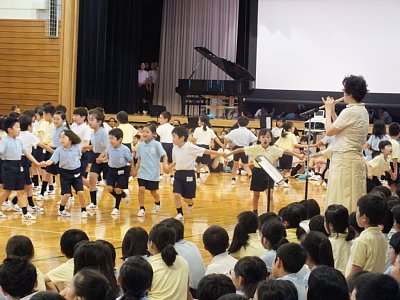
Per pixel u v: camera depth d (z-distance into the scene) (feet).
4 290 11.08
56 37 55.36
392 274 11.03
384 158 29.07
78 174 29.63
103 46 59.47
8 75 56.49
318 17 63.87
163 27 72.33
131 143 40.78
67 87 55.06
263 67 65.62
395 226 16.07
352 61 63.16
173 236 14.79
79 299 9.98
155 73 72.28
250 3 65.67
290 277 12.09
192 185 30.12
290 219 17.58
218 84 62.18
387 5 61.98
